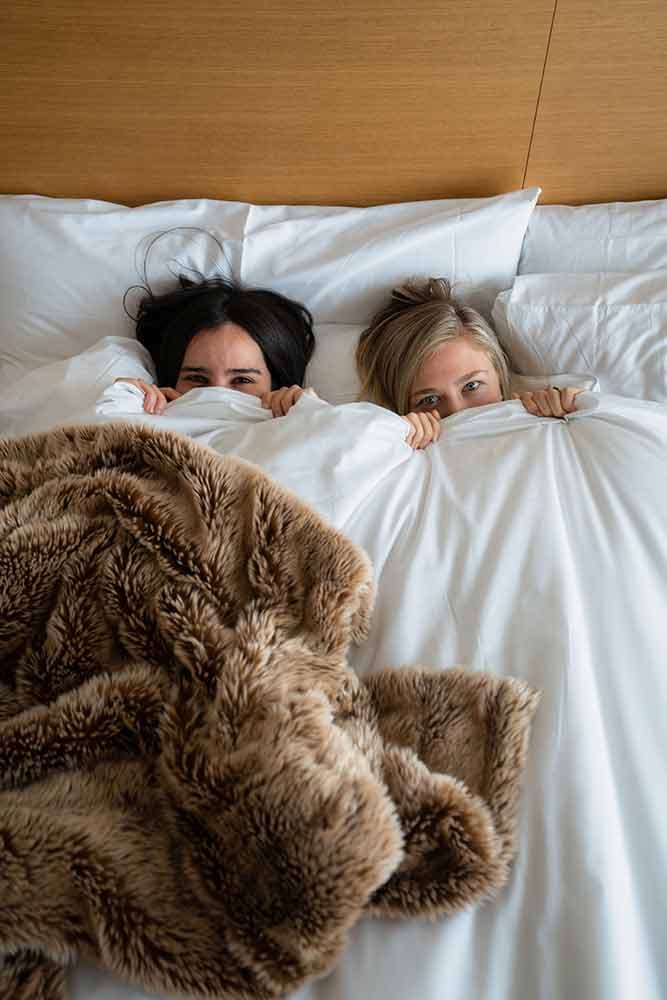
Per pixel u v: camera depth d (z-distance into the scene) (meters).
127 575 0.70
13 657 0.71
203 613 0.67
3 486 0.82
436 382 1.16
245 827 0.55
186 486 0.77
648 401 1.06
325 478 0.86
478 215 1.22
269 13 1.12
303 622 0.71
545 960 0.54
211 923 0.55
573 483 0.86
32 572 0.71
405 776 0.60
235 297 1.22
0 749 0.61
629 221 1.24
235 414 1.05
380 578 0.79
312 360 1.28
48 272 1.24
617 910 0.55
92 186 1.31
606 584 0.75
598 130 1.23
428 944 0.54
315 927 0.52
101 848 0.55
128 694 0.63
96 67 1.18
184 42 1.15
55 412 1.07
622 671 0.69
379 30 1.14
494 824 0.59
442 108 1.22
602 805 0.59
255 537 0.73
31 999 0.52
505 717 0.64
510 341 1.22
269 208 1.29
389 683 0.69
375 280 1.25
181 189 1.31
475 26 1.13
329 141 1.26
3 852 0.54
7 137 1.25
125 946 0.52
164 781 0.60
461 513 0.83
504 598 0.74
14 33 1.14
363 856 0.53
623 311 1.13
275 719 0.59
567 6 1.11
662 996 0.55
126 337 1.24
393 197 1.32
